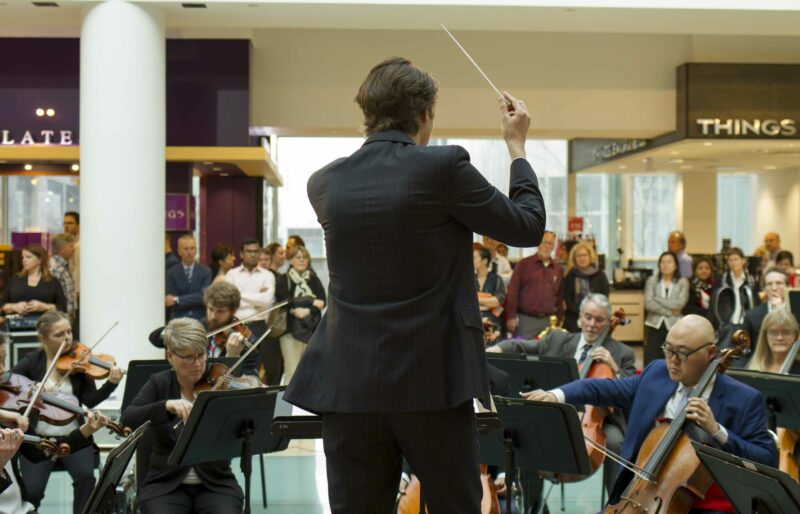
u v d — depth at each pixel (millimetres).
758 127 11594
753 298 9367
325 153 17031
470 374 1927
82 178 8258
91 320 8180
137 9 8188
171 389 4316
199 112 10641
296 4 8219
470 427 1998
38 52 10273
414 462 2000
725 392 3723
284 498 5797
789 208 17234
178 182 10820
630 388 4156
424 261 1941
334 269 2021
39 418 4508
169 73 10625
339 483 2039
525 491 4660
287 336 9016
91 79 8188
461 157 1959
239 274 8688
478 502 2012
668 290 9289
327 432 2039
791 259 11469
